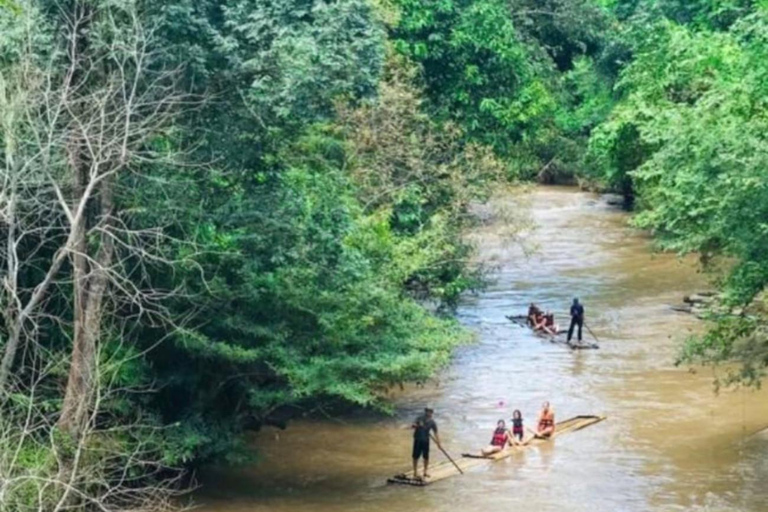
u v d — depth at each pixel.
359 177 41.41
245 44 27.34
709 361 34.78
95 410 21.53
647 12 80.50
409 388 41.84
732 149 29.75
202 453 29.81
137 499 26.06
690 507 30.09
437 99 52.06
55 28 25.55
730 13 68.12
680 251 33.66
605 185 84.88
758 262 30.86
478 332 49.62
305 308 29.67
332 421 38.34
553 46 86.31
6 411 25.25
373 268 34.56
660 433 36.38
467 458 34.56
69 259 27.64
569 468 33.47
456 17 52.41
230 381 30.95
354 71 27.45
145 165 27.64
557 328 49.91
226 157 28.77
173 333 27.81
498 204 54.47
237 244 29.39
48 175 21.84
